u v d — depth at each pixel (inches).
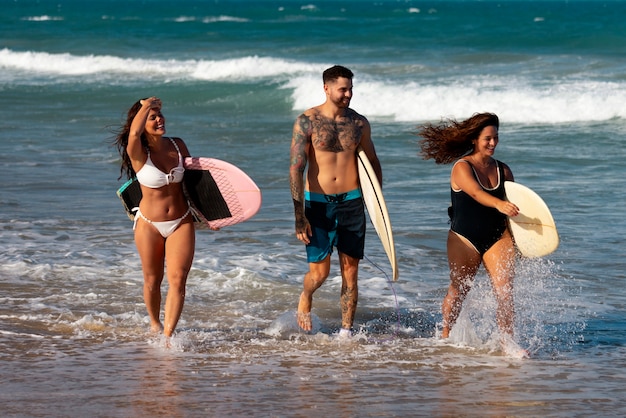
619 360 902.4
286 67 4923.7
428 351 928.3
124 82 4717.0
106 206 1736.0
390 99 3452.3
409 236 1489.9
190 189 949.2
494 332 969.5
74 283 1195.3
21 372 839.1
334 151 937.5
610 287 1195.3
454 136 929.5
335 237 953.5
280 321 1016.2
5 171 2128.4
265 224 1584.6
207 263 1304.1
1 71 5462.6
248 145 2664.9
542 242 900.6
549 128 2965.1
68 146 2596.0
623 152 2407.7
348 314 976.3
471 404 757.9
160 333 979.9
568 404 760.3
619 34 6692.9
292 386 804.0
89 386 798.5
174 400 761.0
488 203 891.4
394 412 736.3
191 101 4052.7
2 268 1262.3
